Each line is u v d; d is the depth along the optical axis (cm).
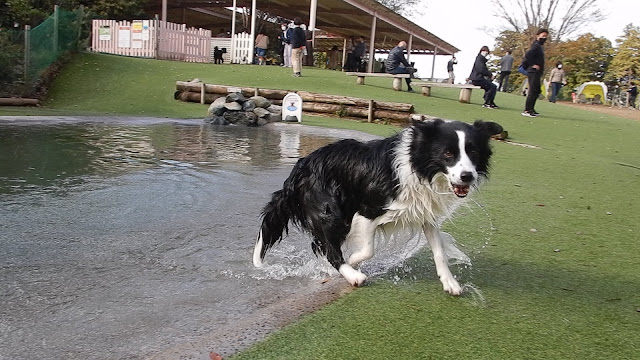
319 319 256
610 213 519
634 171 805
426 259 364
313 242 338
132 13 2611
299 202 335
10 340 230
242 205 479
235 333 238
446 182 303
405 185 302
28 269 310
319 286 309
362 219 316
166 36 2231
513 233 434
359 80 1641
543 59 1316
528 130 1183
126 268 322
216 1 2886
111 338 236
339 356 219
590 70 3700
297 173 338
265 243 340
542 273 342
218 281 311
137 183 538
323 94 1339
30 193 475
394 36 3738
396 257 366
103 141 790
